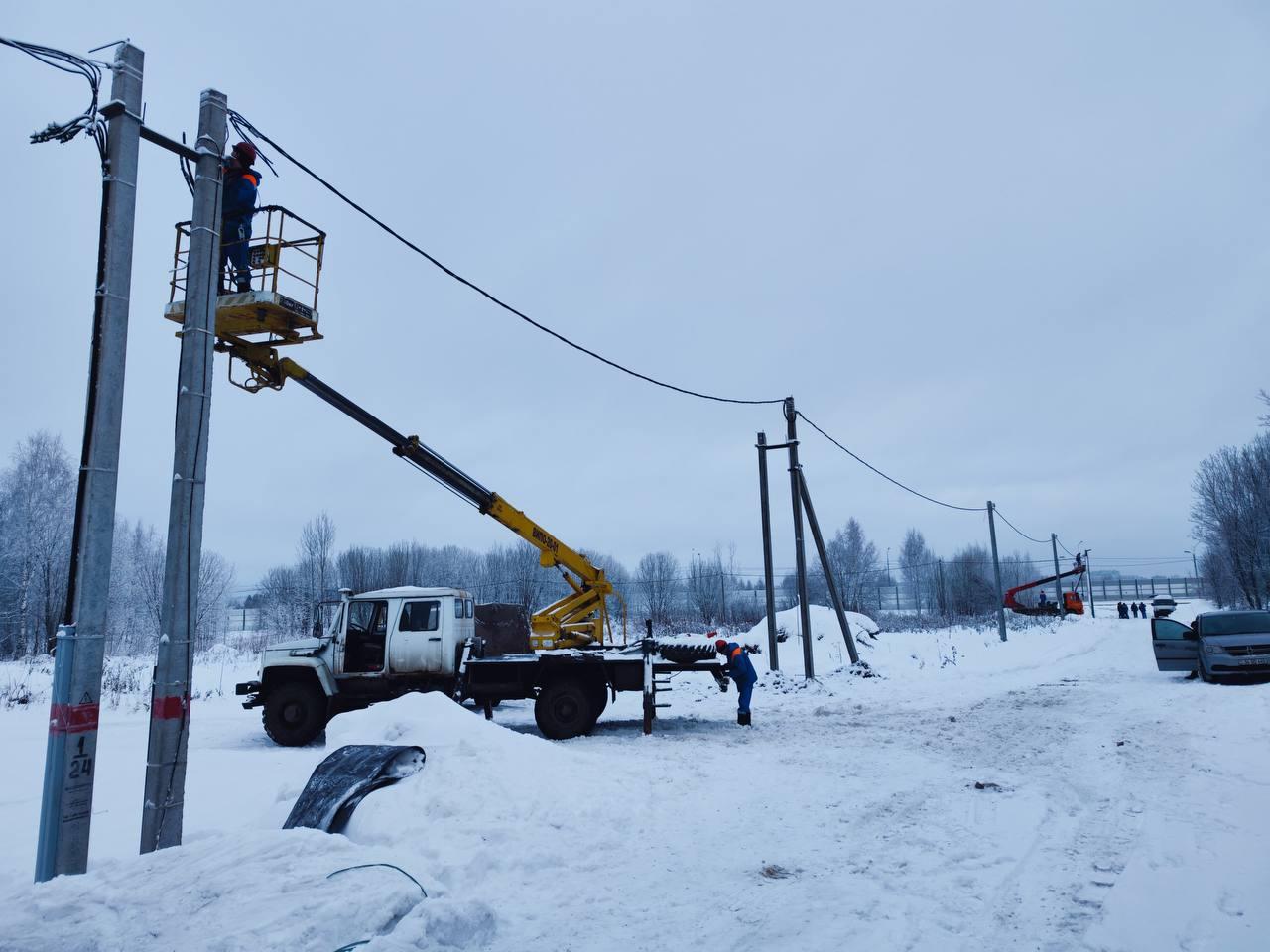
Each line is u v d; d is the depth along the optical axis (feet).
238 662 107.14
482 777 25.73
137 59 22.25
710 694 65.36
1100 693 57.06
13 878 20.71
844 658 81.82
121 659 111.34
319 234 38.73
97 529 20.70
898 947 15.24
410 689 47.70
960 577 264.11
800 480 71.05
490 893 18.67
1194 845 21.08
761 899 18.07
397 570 196.65
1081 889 18.20
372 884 17.20
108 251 21.30
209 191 24.49
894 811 26.09
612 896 18.44
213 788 31.55
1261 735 36.32
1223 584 196.13
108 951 14.43
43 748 41.81
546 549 62.64
